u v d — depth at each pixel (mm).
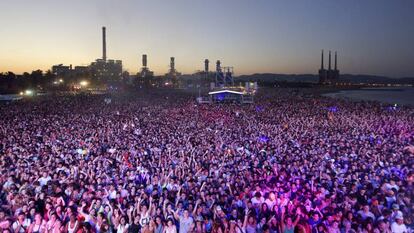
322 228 8508
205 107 56562
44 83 122625
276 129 30594
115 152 19109
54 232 8445
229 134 27281
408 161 15883
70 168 14469
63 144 21312
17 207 9727
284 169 14617
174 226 8664
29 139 22812
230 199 10930
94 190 11211
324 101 71438
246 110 51094
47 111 46438
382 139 23969
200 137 25484
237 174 14172
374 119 38938
